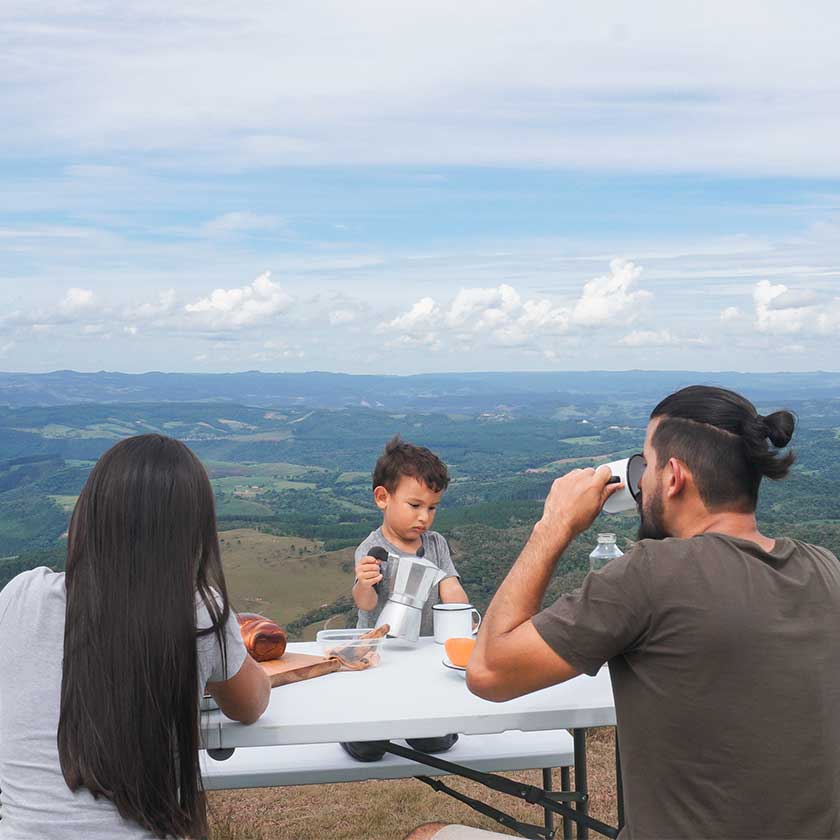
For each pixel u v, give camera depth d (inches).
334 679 68.2
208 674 51.2
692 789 43.6
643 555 45.6
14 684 46.9
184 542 48.0
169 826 46.2
